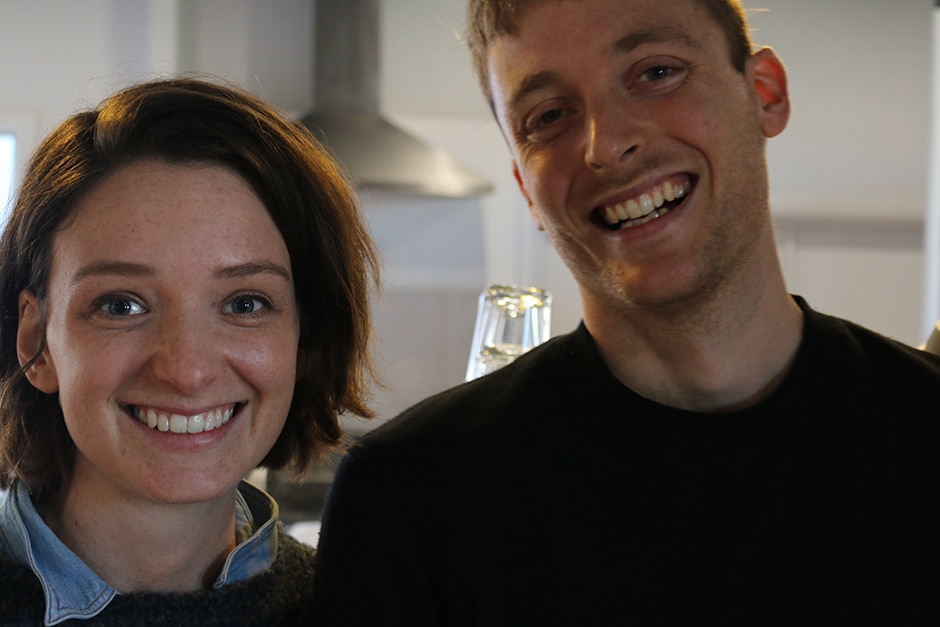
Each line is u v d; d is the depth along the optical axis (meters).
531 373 1.09
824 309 3.64
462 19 3.64
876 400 1.02
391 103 3.63
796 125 3.63
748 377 1.04
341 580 1.02
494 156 3.63
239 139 0.98
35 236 0.96
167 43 3.47
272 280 0.99
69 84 3.52
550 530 1.00
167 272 0.92
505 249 3.64
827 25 3.63
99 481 0.98
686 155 1.01
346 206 1.12
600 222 1.05
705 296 1.01
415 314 3.63
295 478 1.18
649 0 1.03
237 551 1.04
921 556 0.96
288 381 1.01
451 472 1.03
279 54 3.59
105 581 0.99
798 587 0.96
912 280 3.63
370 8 3.50
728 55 1.06
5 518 0.99
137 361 0.92
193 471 0.94
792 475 0.99
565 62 1.04
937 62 2.82
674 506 0.99
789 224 3.64
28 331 0.98
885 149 3.62
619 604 0.98
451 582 1.00
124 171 0.93
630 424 1.02
